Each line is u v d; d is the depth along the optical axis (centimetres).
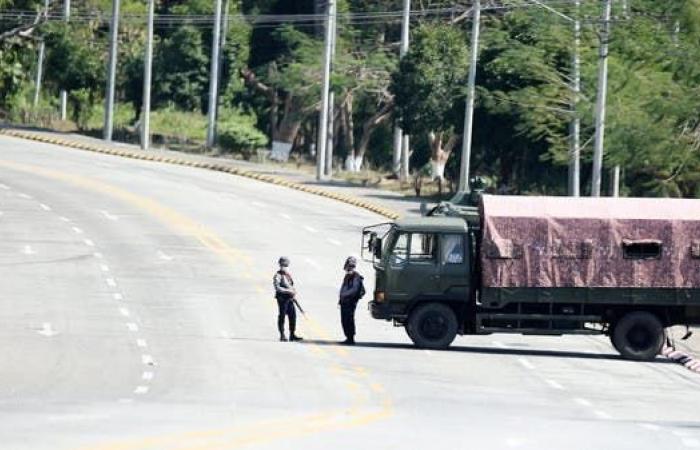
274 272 17475
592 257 12600
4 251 18062
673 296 12631
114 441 7206
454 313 12838
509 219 12612
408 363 11825
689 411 9856
